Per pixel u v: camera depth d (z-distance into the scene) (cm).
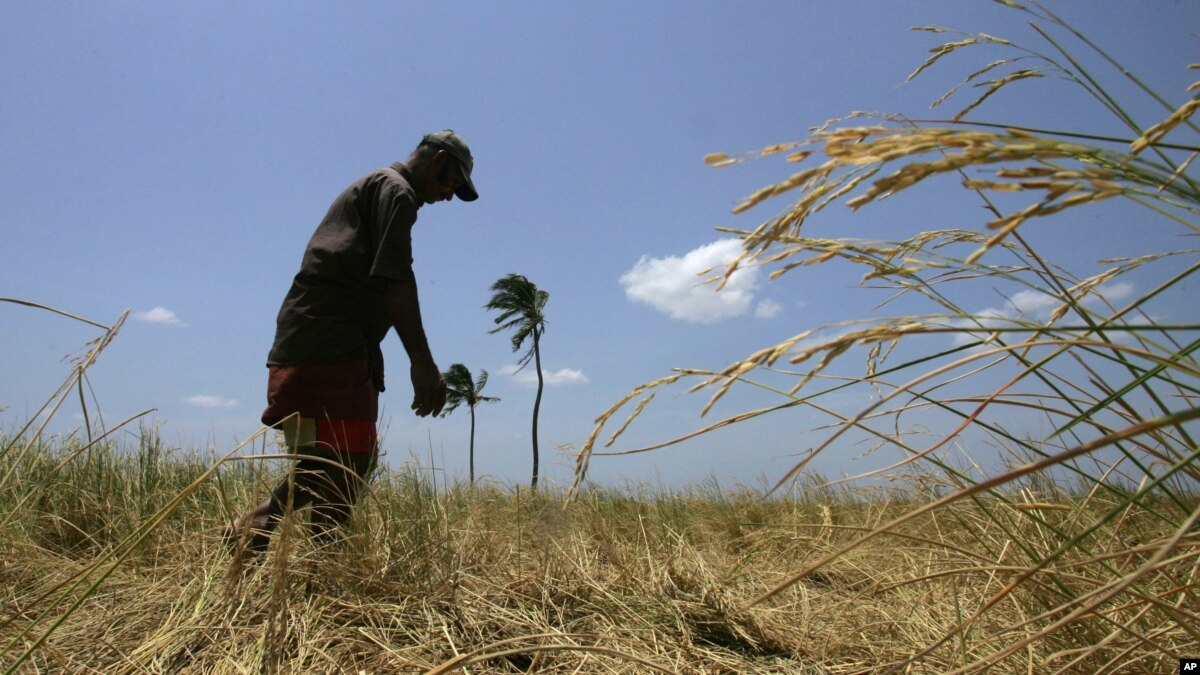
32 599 237
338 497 289
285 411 294
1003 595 106
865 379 122
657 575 302
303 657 200
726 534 459
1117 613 155
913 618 228
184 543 290
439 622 239
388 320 314
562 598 280
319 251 305
